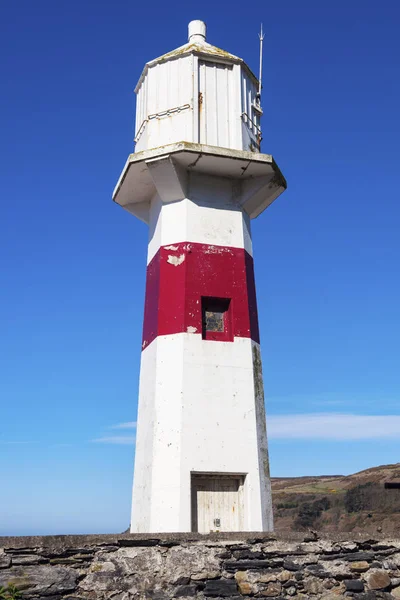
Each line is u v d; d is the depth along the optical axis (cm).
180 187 1370
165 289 1326
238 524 1191
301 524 2097
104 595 846
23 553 830
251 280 1408
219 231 1386
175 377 1238
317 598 920
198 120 1417
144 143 1466
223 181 1429
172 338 1273
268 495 1232
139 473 1257
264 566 919
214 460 1194
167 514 1140
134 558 878
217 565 903
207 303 1334
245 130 1478
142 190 1474
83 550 860
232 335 1309
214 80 1472
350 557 956
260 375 1330
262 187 1409
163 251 1360
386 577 956
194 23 1575
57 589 828
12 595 804
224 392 1250
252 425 1245
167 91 1461
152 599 863
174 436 1193
